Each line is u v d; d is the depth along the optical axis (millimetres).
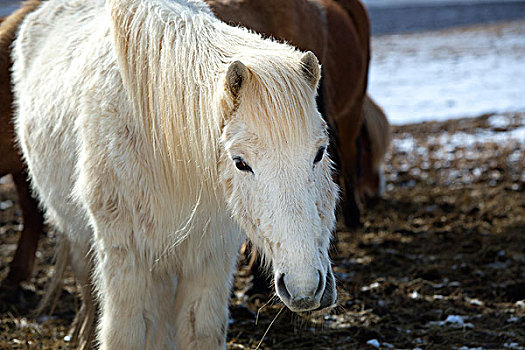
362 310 4105
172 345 3092
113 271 2723
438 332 3801
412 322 3986
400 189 6961
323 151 2227
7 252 5418
